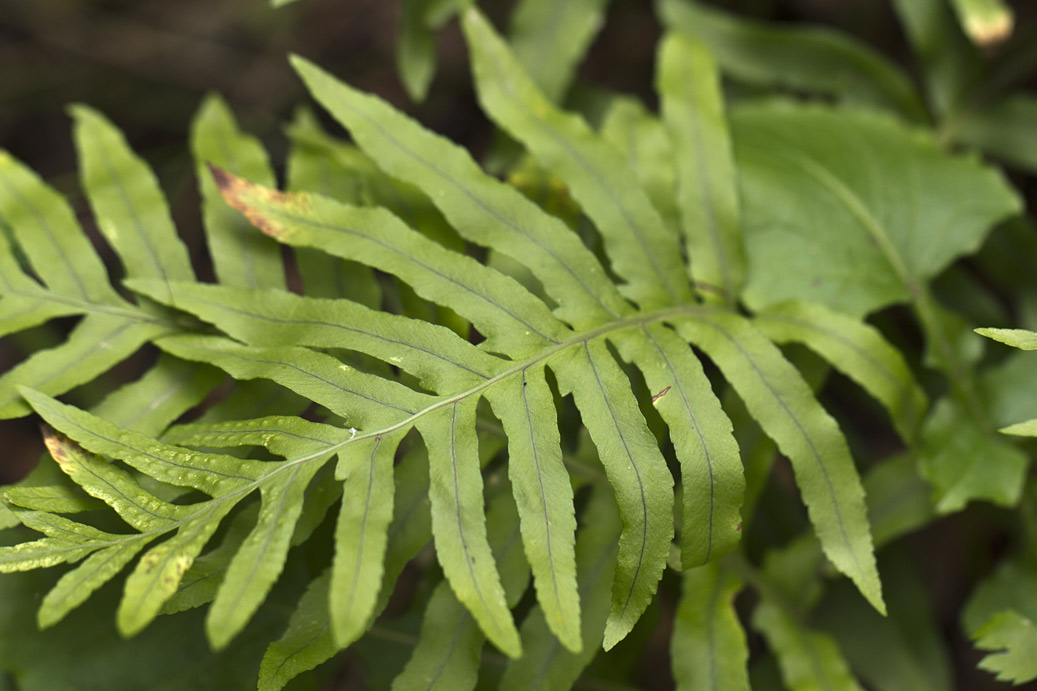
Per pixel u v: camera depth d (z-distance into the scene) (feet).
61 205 1.93
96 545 1.76
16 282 1.90
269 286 1.94
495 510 1.89
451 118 2.92
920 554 2.45
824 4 2.66
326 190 2.00
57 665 1.89
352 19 3.19
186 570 1.77
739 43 2.35
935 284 2.29
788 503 2.18
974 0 2.23
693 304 1.95
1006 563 2.08
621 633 1.80
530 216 1.92
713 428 1.84
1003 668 1.87
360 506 1.75
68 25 3.18
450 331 1.84
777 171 2.12
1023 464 2.02
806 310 1.97
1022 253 2.27
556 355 1.85
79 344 1.88
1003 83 2.33
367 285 1.94
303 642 1.79
